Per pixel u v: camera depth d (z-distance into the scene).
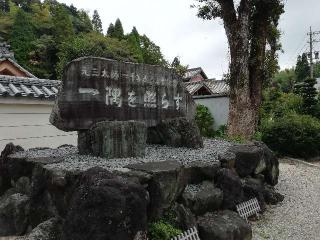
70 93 5.55
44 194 4.75
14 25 25.95
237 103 11.39
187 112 7.82
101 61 5.97
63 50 20.88
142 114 6.71
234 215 5.32
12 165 5.75
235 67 11.42
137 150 5.86
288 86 41.09
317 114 17.05
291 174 10.23
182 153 6.38
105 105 6.00
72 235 3.36
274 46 12.34
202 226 4.74
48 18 30.00
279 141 12.93
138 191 3.74
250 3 11.34
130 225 3.49
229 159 6.21
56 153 6.31
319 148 12.95
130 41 26.27
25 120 8.35
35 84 8.86
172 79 7.45
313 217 6.43
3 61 14.17
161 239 4.08
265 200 7.06
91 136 5.73
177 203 4.78
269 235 5.52
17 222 4.92
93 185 3.54
